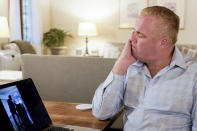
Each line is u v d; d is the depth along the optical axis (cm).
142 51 105
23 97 102
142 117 109
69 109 134
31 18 519
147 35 102
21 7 481
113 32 564
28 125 98
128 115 116
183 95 104
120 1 548
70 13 591
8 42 449
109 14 561
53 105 142
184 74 106
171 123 105
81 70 231
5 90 93
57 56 235
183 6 506
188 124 106
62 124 111
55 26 604
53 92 244
